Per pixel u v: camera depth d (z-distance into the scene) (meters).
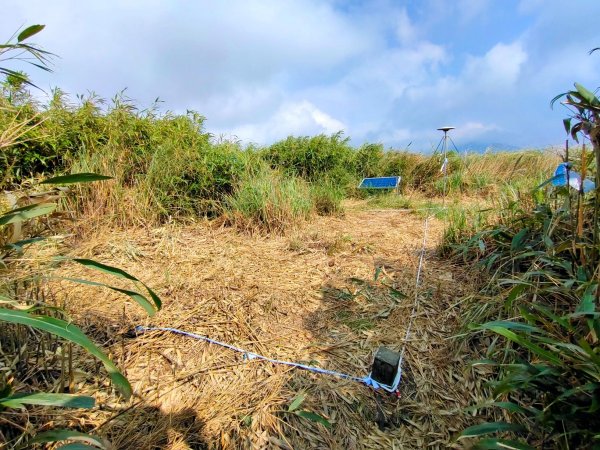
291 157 6.27
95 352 0.81
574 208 1.77
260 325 1.86
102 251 2.63
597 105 1.11
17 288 1.44
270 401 1.36
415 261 2.63
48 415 1.15
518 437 1.16
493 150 7.84
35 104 3.27
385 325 1.85
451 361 1.56
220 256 2.74
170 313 1.90
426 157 7.29
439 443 1.21
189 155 3.79
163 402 1.32
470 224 2.76
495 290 1.89
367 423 1.29
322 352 1.65
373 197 5.70
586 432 0.89
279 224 3.46
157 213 3.28
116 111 3.63
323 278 2.40
